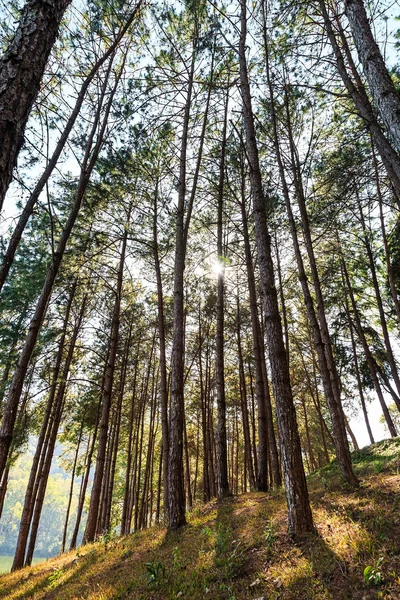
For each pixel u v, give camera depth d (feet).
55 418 54.24
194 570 16.81
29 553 48.98
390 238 54.85
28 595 25.38
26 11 9.81
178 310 30.94
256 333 40.86
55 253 19.98
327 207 37.91
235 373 82.12
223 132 43.57
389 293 61.00
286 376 19.38
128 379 80.38
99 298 59.52
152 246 47.16
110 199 39.09
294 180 35.53
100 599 17.13
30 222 38.50
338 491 24.03
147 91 31.45
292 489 17.46
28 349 17.90
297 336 75.87
